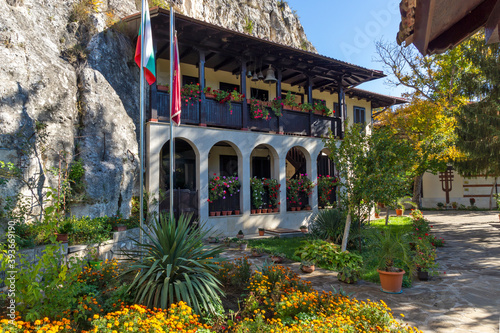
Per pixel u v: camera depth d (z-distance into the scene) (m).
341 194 9.13
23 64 7.93
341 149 8.95
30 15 8.88
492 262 8.88
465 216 21.61
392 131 9.02
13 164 7.25
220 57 13.65
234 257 9.16
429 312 5.32
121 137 10.43
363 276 7.33
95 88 9.96
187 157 15.18
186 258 5.31
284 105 14.73
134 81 11.91
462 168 17.80
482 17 2.24
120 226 8.59
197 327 4.01
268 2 26.27
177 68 8.30
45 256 4.36
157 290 4.64
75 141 9.23
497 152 15.05
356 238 10.21
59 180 7.95
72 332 3.75
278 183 14.23
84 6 10.97
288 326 4.35
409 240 8.00
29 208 7.40
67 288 4.35
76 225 7.51
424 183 28.61
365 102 21.00
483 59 14.53
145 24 7.88
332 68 15.66
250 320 4.26
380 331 4.02
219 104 12.88
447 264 8.71
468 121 15.40
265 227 13.70
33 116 7.91
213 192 12.45
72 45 10.02
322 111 16.02
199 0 20.14
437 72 20.28
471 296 6.10
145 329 3.59
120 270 6.01
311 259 8.48
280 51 13.58
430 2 1.76
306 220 14.85
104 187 9.44
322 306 4.85
